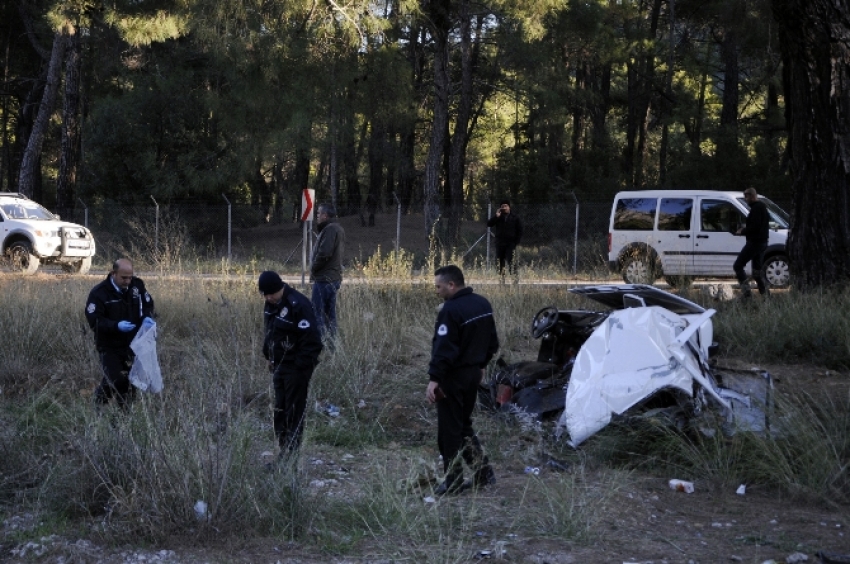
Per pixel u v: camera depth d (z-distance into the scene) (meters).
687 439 7.09
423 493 6.22
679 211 18.86
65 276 18.12
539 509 5.87
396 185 45.97
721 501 6.32
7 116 44.50
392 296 12.92
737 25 28.59
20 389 9.01
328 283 10.62
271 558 5.12
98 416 6.56
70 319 11.30
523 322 11.92
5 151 43.03
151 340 7.29
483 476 6.40
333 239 10.60
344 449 7.60
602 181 33.03
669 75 35.28
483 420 8.22
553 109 29.50
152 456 5.55
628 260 19.22
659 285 19.17
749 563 5.10
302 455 6.55
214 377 7.75
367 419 8.44
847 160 12.95
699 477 6.77
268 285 6.78
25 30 37.94
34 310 10.99
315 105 23.61
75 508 5.77
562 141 36.75
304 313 6.83
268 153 26.31
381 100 24.11
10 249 20.94
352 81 23.11
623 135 44.03
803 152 13.34
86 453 5.81
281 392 6.91
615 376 7.24
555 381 8.28
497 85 32.09
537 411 8.02
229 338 10.46
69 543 5.26
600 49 30.25
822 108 13.05
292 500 5.62
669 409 7.20
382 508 5.74
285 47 21.17
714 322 11.51
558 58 30.03
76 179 31.70
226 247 29.42
